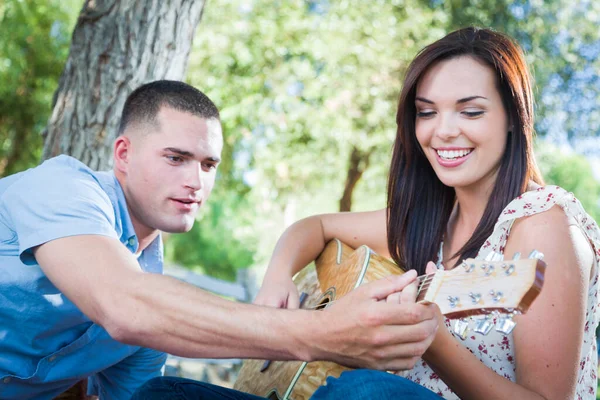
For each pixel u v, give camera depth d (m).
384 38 10.10
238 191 13.55
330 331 1.80
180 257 19.91
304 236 2.91
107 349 2.57
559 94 10.88
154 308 1.82
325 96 10.36
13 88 12.04
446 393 2.26
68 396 2.79
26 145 12.63
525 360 2.04
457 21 10.24
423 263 2.56
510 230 2.20
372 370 1.82
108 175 2.45
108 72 3.71
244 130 11.16
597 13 10.50
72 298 1.96
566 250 2.07
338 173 12.53
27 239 2.09
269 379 2.47
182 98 2.41
